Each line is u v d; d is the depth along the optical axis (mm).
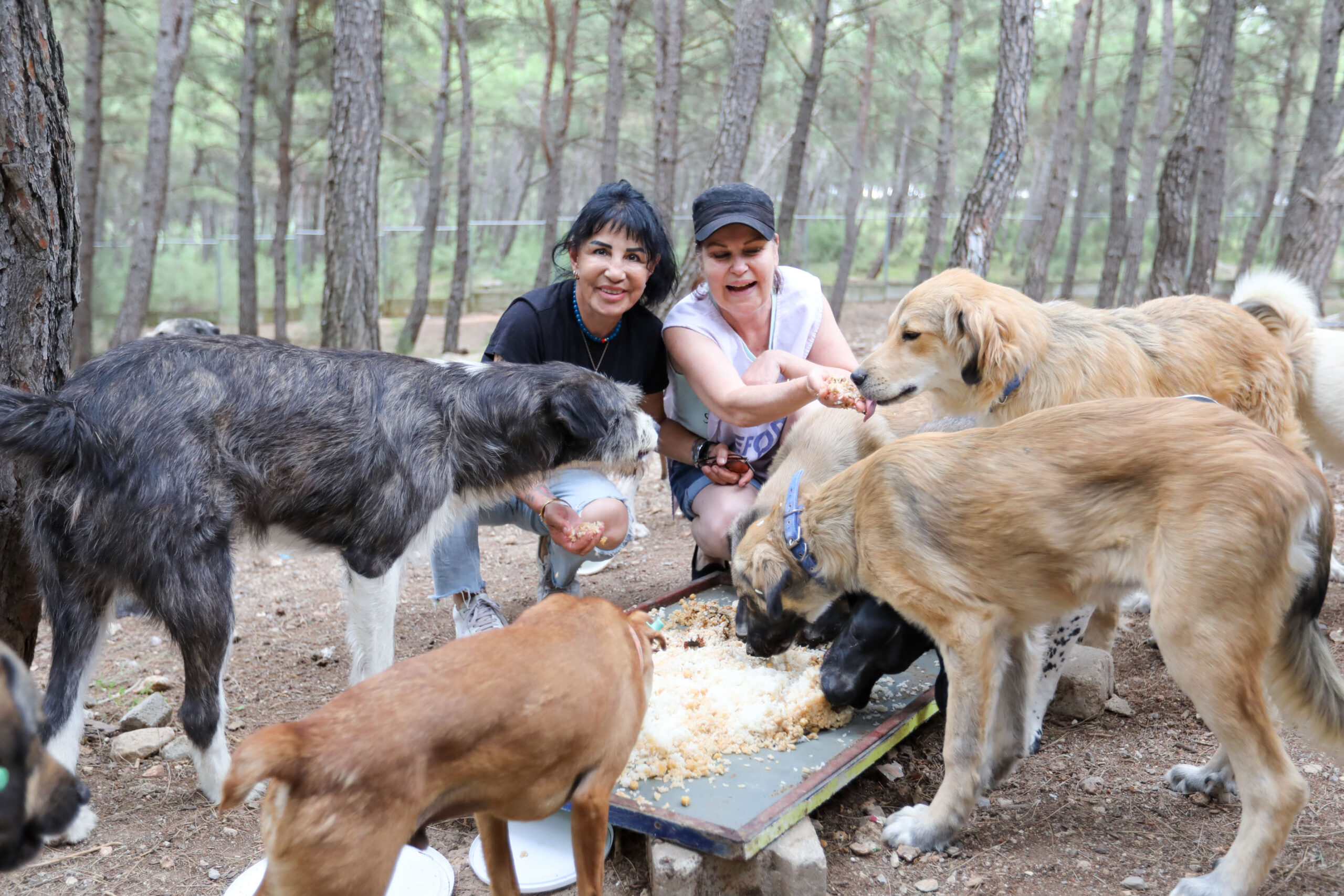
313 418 3309
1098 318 3910
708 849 2732
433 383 3594
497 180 45531
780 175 40094
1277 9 18484
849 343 19000
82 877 2926
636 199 4070
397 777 2023
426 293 18422
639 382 4473
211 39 18734
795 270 4672
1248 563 2568
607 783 2453
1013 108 9992
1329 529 2717
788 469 4055
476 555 4375
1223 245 30250
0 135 3396
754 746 3293
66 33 15594
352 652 3598
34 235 3529
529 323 4219
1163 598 2660
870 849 3043
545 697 2252
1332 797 3256
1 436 2834
